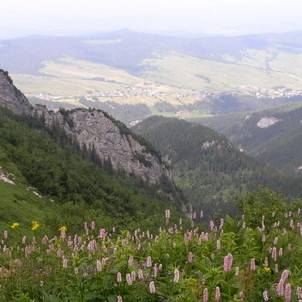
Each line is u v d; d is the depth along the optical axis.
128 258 16.55
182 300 13.90
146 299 14.52
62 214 90.75
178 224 21.08
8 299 15.95
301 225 20.67
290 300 13.42
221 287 14.38
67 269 16.59
